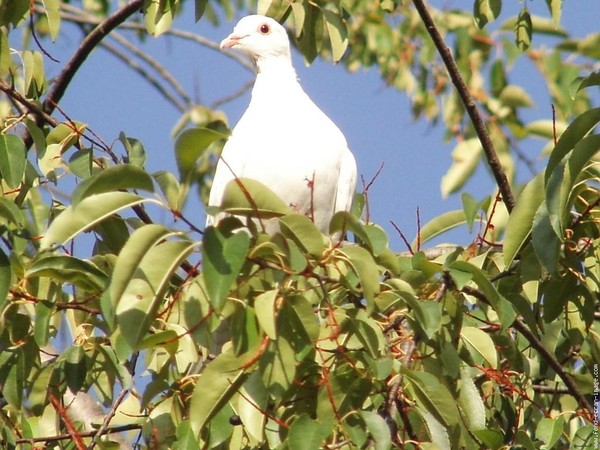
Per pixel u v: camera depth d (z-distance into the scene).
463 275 7.87
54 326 9.46
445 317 8.09
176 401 8.15
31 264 8.13
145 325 6.90
